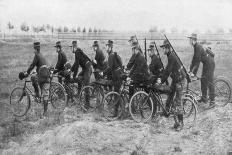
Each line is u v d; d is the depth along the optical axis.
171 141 6.28
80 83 8.59
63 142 6.00
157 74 7.39
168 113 7.30
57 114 7.84
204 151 5.74
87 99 8.12
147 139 6.32
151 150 5.86
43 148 5.97
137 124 7.04
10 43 17.73
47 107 8.30
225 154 5.52
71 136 6.09
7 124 7.45
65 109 8.21
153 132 6.76
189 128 6.87
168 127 7.11
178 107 6.83
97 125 6.60
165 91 7.22
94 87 8.11
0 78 11.50
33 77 8.05
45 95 8.02
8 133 6.96
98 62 8.95
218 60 11.39
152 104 7.25
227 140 5.95
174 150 5.83
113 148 5.84
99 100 8.01
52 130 6.75
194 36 7.99
